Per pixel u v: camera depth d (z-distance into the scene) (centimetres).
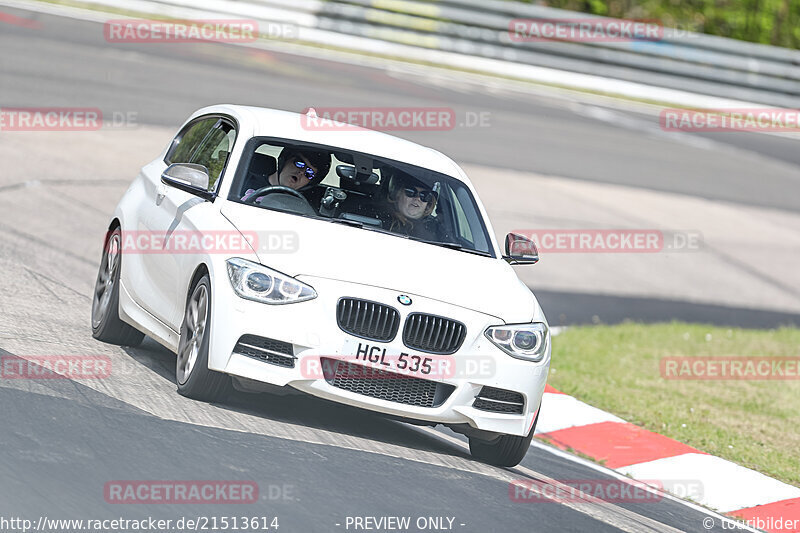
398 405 2505
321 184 2877
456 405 2545
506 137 9106
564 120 10469
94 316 3181
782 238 8250
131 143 6462
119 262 3081
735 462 3528
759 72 13062
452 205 3008
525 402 2630
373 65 11106
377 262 2609
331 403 2511
